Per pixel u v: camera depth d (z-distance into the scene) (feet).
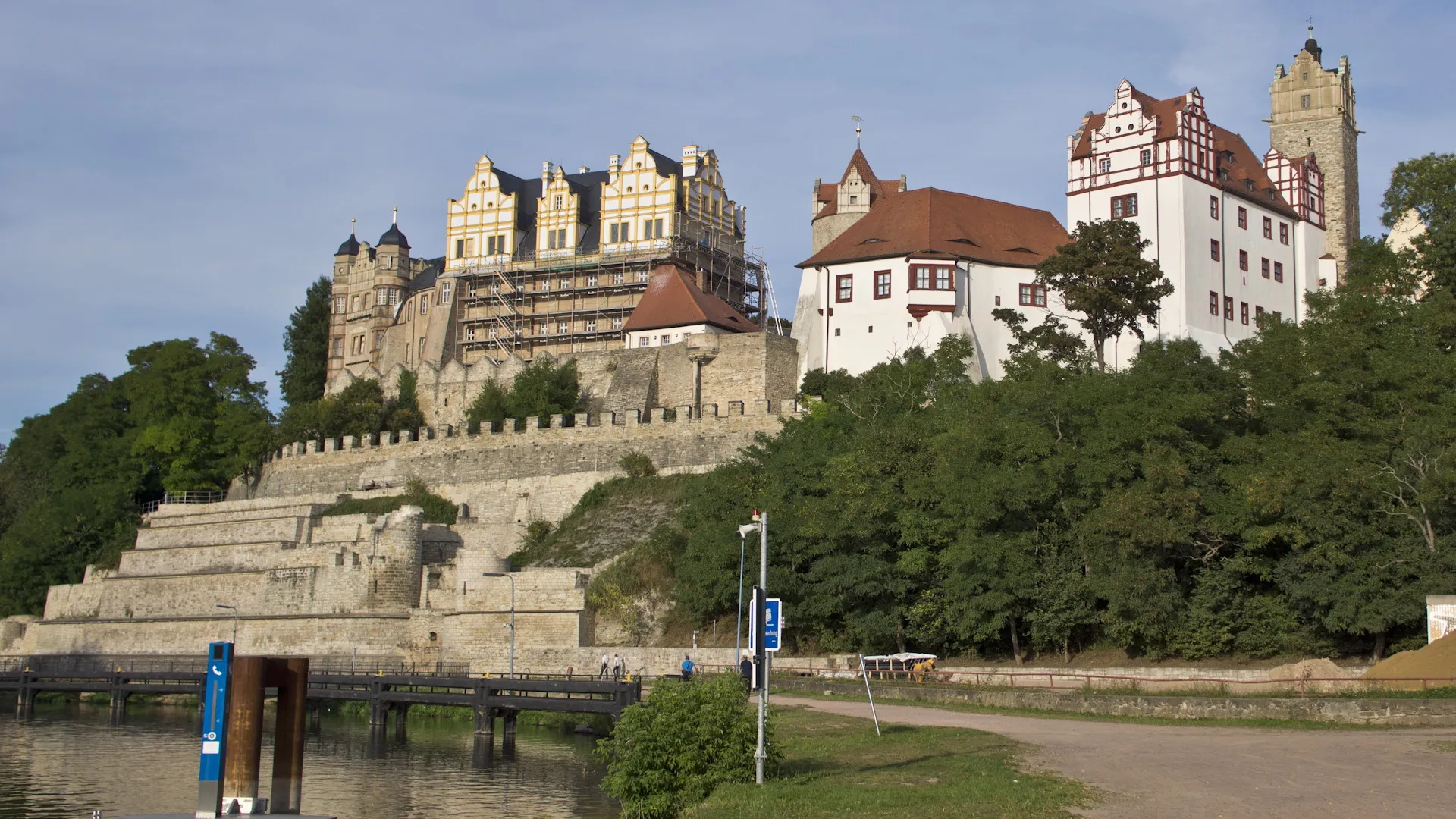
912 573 212.02
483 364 404.16
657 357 365.40
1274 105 384.47
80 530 376.48
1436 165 285.23
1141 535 188.85
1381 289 246.27
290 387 520.42
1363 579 179.11
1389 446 190.39
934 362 286.87
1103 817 90.84
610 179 467.11
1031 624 204.23
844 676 201.46
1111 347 310.86
